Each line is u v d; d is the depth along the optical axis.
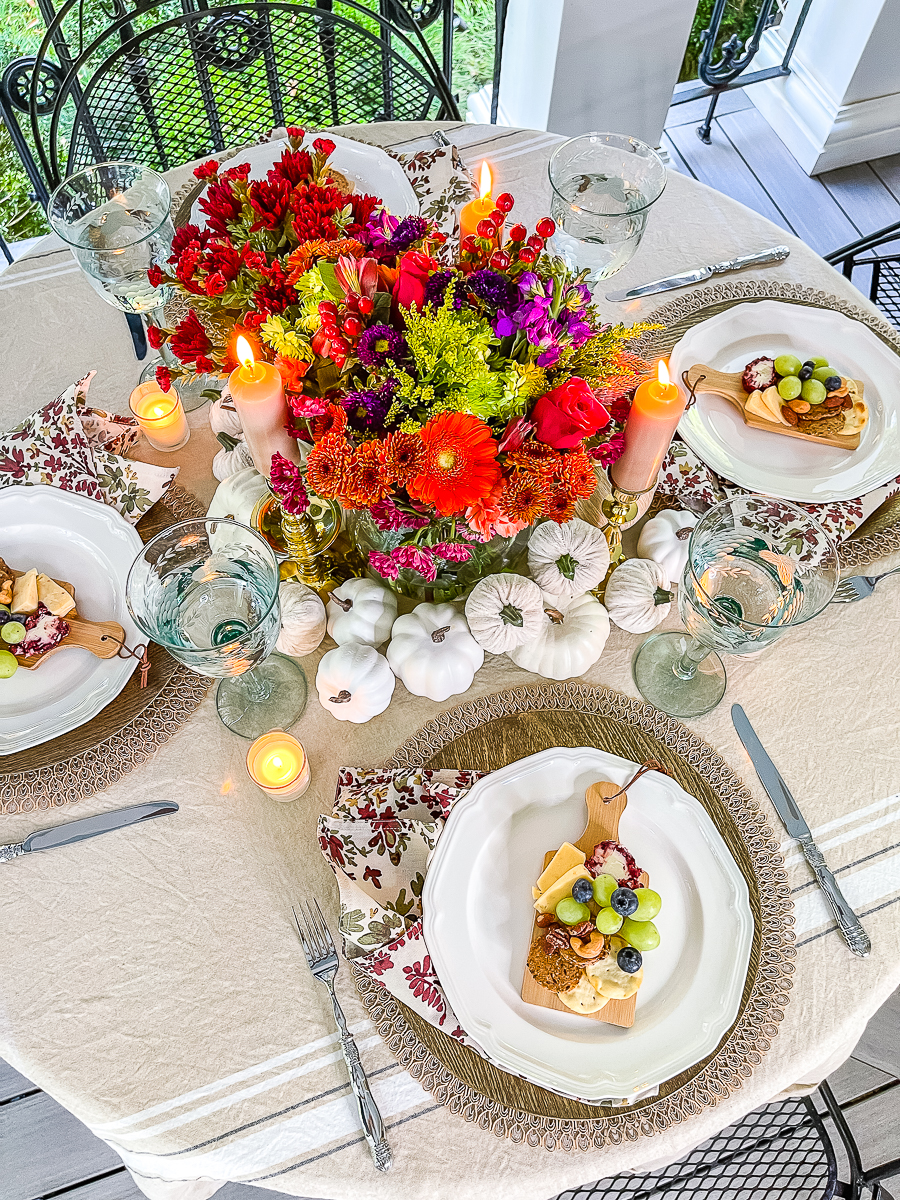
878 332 1.20
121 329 1.22
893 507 1.07
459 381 0.71
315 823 0.90
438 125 1.40
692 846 0.86
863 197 2.71
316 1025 0.80
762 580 1.00
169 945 0.84
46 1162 1.48
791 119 2.72
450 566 0.92
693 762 0.92
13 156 2.42
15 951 0.84
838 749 0.93
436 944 0.81
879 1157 1.47
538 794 0.89
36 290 1.26
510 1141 0.75
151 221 1.21
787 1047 0.78
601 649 0.97
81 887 0.87
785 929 0.83
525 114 2.32
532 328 0.73
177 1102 0.77
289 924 0.85
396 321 0.78
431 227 0.86
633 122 2.27
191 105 1.60
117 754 0.93
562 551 0.93
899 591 1.02
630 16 1.94
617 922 0.79
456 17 2.58
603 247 1.09
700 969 0.81
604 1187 1.08
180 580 0.96
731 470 1.07
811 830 0.89
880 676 0.97
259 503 1.01
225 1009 0.81
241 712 0.96
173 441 1.12
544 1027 0.79
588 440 0.85
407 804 0.89
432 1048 0.78
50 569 1.03
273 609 0.84
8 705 0.95
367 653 0.94
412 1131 0.75
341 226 0.87
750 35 2.80
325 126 1.69
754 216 1.32
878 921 0.84
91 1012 0.81
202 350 0.84
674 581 1.02
